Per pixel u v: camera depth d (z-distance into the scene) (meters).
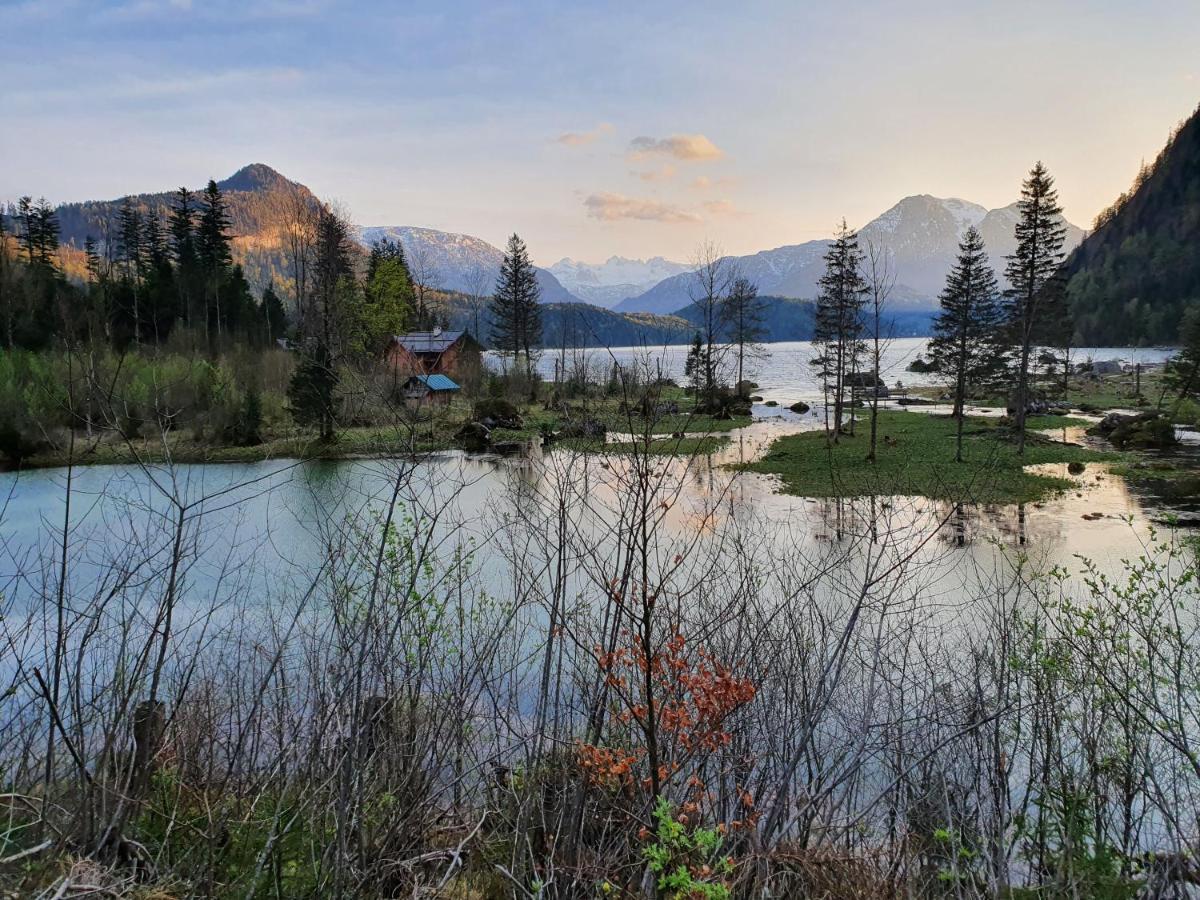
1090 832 5.47
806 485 27.50
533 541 8.80
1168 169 146.38
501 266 76.06
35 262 59.66
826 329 48.50
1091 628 7.04
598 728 5.05
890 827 5.27
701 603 6.52
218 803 5.13
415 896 4.23
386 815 4.73
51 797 4.55
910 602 9.08
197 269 63.12
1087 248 157.38
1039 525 22.03
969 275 42.56
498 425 42.41
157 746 5.02
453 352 49.94
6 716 5.85
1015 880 5.47
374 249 72.56
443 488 11.82
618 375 6.17
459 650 5.93
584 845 5.04
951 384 60.09
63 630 5.18
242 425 28.17
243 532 15.57
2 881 3.70
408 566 6.06
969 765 5.89
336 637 6.24
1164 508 24.38
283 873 4.56
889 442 39.69
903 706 6.05
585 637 6.24
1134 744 5.52
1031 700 6.55
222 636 7.72
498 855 5.16
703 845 3.80
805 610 7.75
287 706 5.70
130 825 4.83
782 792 4.92
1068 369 72.06
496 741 5.82
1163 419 38.44
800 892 4.82
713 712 4.46
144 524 9.45
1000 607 8.47
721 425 48.66
